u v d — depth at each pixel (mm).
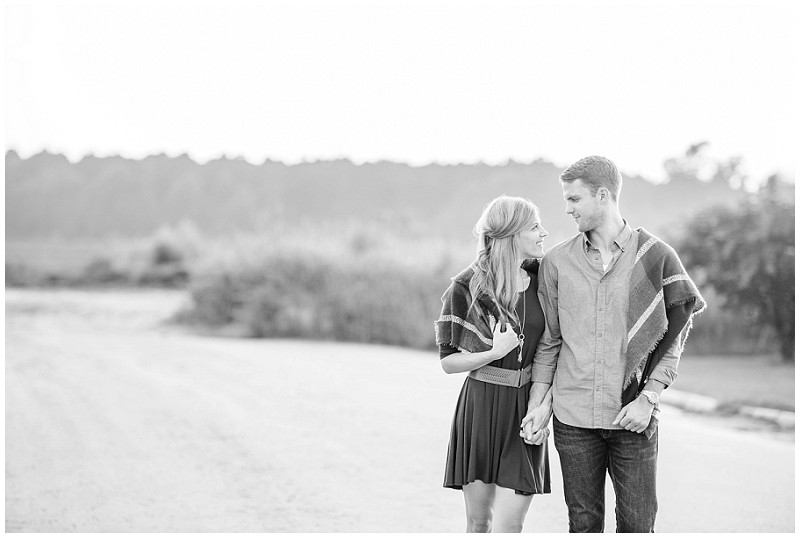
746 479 7105
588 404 4199
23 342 17531
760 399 10750
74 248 46031
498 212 4465
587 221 4230
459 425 4531
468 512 4605
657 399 4094
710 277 16094
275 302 20047
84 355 15477
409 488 7012
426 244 21672
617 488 4230
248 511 6348
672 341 4113
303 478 7293
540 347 4461
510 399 4438
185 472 7508
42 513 6258
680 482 6996
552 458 8258
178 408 10469
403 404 10773
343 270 20156
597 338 4203
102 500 6641
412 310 18375
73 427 9391
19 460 7918
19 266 36188
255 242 22250
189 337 19359
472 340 4453
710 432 9070
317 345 17734
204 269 22344
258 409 10422
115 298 29094
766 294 15391
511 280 4434
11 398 11117
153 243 36906
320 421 9703
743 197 16484
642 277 4148
